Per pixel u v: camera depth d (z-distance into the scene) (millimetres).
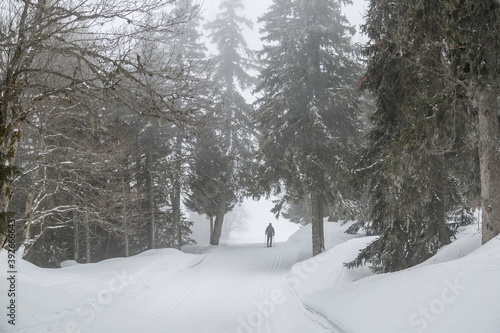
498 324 3953
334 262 14891
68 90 6094
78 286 11094
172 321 8445
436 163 9383
